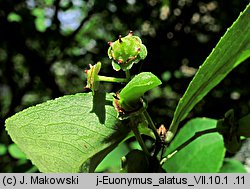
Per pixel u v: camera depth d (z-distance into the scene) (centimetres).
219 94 26
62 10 26
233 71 26
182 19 27
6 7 24
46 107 5
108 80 5
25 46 25
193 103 6
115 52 5
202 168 7
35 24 24
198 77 5
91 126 5
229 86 26
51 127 5
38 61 26
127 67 5
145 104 5
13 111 28
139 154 5
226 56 5
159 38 26
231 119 6
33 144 5
